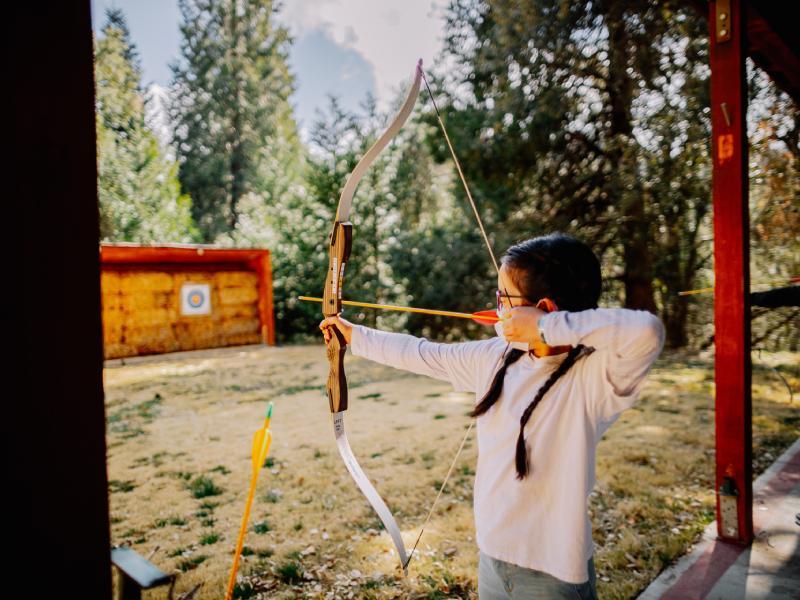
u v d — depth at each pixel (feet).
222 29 84.58
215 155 78.23
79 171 1.83
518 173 29.19
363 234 40.52
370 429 15.29
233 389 21.71
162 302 31.45
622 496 9.77
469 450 12.98
